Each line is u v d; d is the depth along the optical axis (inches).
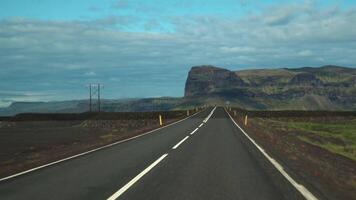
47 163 660.1
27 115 3666.3
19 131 2276.1
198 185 457.1
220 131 1412.4
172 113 3639.3
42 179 503.5
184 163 637.3
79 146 1080.8
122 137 1240.2
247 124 1902.1
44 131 2251.5
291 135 1690.5
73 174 540.4
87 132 2074.3
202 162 647.8
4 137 1822.1
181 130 1481.3
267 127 1948.8
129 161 668.7
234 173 539.8
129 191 425.1
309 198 392.5
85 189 437.1
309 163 667.4
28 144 1455.5
